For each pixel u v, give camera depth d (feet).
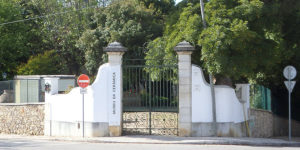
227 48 52.49
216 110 55.52
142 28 110.01
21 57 130.93
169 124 62.08
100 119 55.21
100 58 112.78
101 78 55.52
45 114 62.69
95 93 55.47
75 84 88.22
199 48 61.11
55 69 121.39
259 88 71.67
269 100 78.23
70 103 58.29
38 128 64.08
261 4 57.06
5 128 69.21
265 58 59.00
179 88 54.85
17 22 123.44
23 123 66.44
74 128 57.47
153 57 69.87
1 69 124.26
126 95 58.65
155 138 52.95
